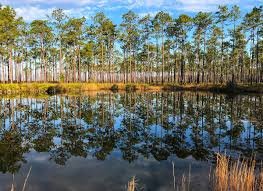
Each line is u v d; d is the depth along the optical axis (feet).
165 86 148.87
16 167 26.50
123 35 188.44
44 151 32.40
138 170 24.99
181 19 169.07
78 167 26.21
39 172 24.94
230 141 36.09
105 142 36.58
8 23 136.46
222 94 109.29
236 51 176.35
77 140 37.81
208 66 202.08
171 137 38.88
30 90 124.47
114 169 25.45
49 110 66.44
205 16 166.61
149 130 44.01
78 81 187.32
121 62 231.30
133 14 182.60
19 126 47.75
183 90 137.49
